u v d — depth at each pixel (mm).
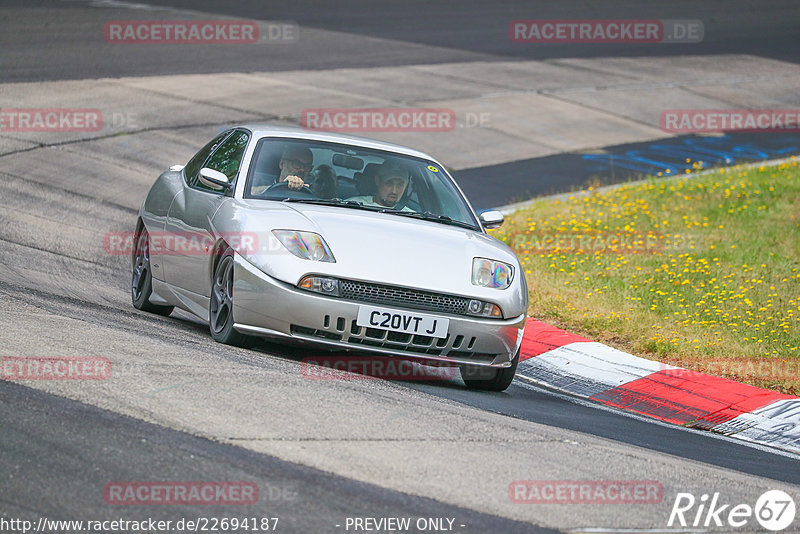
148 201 31094
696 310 36844
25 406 17266
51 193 46688
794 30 130000
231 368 21625
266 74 81625
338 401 20219
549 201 57312
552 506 16047
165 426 17172
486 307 24312
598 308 36438
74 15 95812
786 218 53188
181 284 27531
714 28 127625
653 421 25875
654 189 59938
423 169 28625
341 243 23922
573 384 29281
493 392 26078
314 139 28203
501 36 111312
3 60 74250
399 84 84062
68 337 22406
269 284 23266
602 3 136750
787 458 23594
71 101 65312
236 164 27219
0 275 30000
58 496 14070
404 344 23547
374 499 15281
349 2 123312
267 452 16594
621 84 94750
